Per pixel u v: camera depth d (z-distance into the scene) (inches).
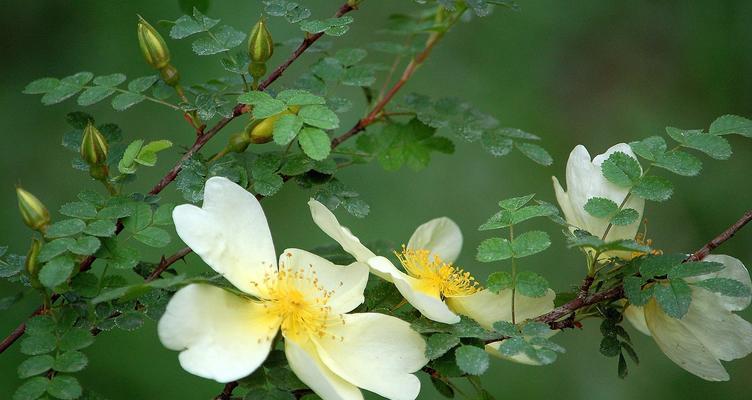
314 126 20.0
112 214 19.9
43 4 28.9
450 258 21.4
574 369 28.7
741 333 20.3
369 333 19.8
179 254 20.5
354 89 29.4
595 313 20.8
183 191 20.4
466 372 19.4
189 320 19.0
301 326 19.7
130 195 20.4
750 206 29.7
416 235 21.2
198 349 19.0
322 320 19.8
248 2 29.1
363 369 19.7
